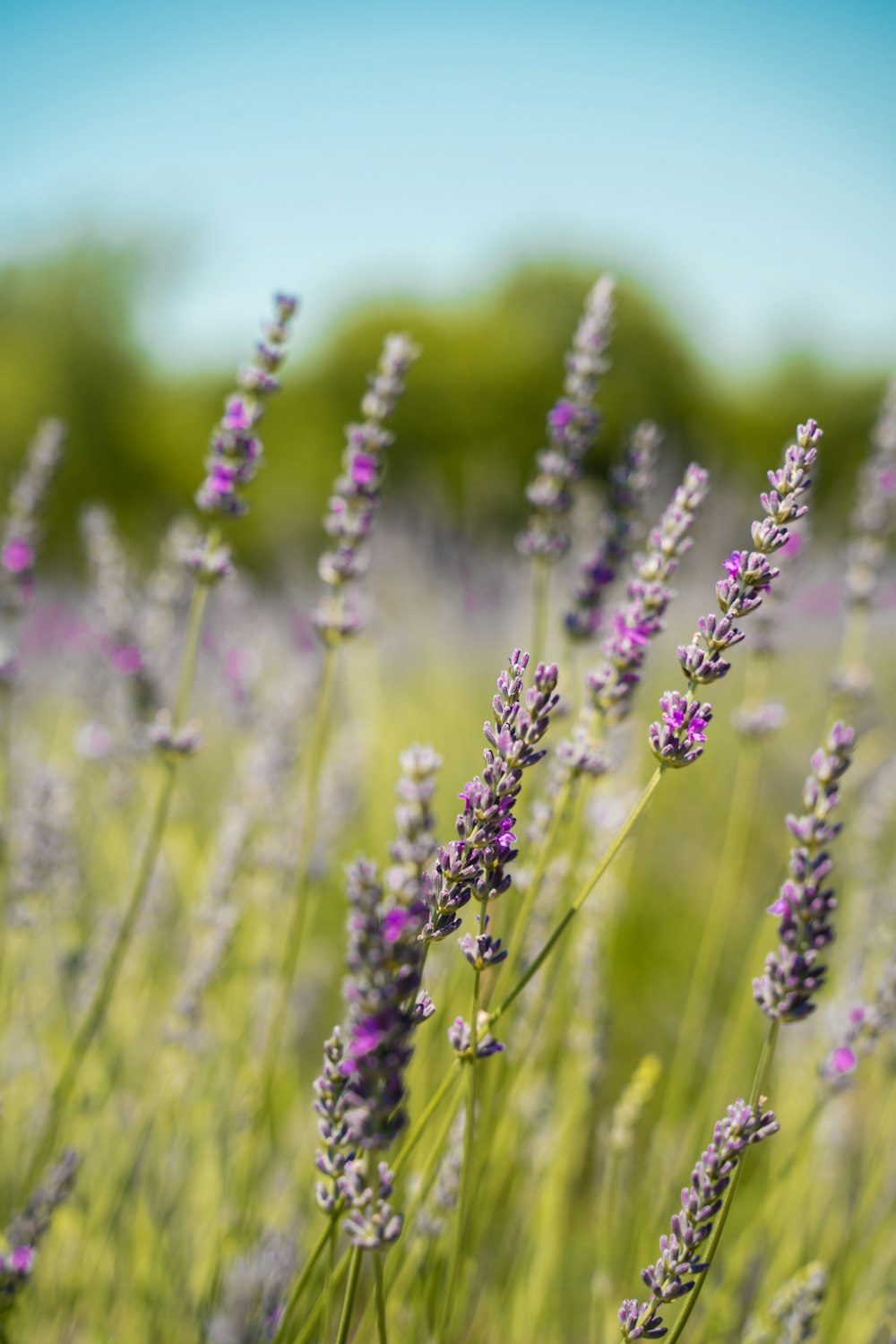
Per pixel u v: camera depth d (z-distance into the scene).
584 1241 3.44
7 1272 1.84
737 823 3.31
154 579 4.30
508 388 28.75
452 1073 1.59
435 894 1.40
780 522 1.54
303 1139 2.86
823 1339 2.56
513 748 1.40
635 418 27.17
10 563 3.11
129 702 3.36
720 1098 3.26
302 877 2.74
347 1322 1.41
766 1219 2.75
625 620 2.03
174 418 30.33
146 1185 2.92
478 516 9.39
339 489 2.62
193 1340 2.49
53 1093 2.56
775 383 29.39
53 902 3.39
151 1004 3.68
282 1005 2.76
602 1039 2.95
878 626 7.53
